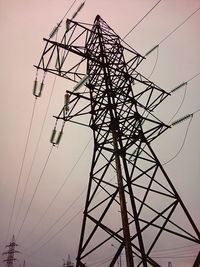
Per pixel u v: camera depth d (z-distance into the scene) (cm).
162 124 1241
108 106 1152
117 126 1138
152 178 1108
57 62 1254
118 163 952
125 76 1332
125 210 849
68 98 1150
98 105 1250
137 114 1218
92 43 1452
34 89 1273
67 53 1247
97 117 1225
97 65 1360
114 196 994
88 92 1280
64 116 1224
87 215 1015
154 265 917
